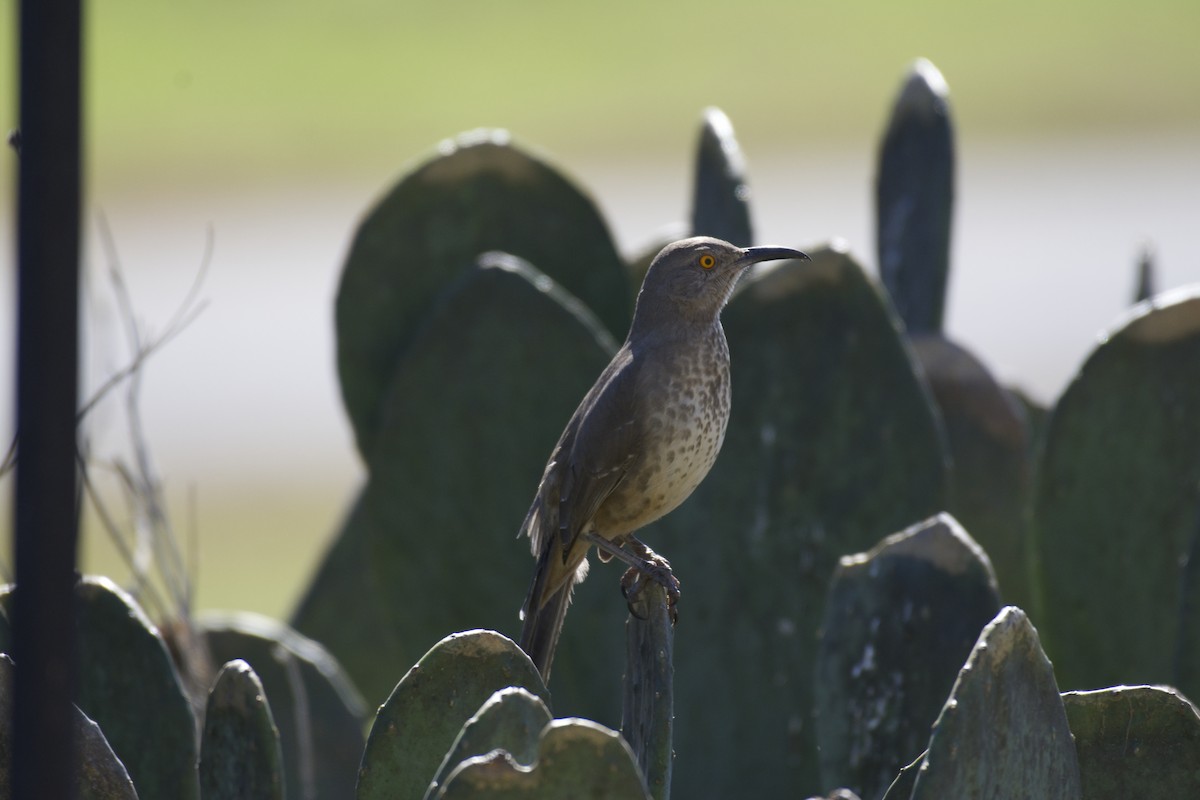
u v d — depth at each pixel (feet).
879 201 40.19
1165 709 21.97
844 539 32.17
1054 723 20.49
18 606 16.90
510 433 34.40
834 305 31.89
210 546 75.10
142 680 25.57
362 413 37.63
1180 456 31.04
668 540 32.63
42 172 16.65
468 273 34.24
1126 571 31.58
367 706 45.06
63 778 16.89
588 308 38.32
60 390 16.85
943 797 19.35
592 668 34.19
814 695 32.27
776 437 32.17
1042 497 32.12
